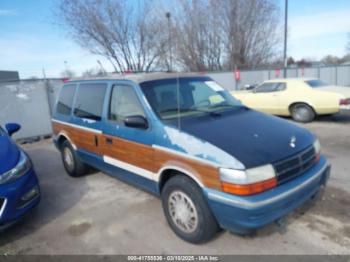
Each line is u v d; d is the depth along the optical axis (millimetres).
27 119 9156
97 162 4289
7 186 3164
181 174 2914
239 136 2750
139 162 3352
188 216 2855
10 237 3361
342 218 3197
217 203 2494
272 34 21891
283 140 2775
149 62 17250
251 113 3580
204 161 2559
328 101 8125
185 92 3621
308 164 2842
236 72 15773
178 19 19875
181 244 2957
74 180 5070
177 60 20406
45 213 3906
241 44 21219
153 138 3084
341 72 22297
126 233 3246
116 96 3758
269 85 9508
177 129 2891
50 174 5543
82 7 14516
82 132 4445
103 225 3465
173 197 3008
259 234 3012
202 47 21141
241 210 2352
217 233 3059
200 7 20438
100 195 4352
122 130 3537
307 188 2703
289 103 8852
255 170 2381
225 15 20812
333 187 3963
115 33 15422
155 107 3213
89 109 4301
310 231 3004
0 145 3721
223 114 3414
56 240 3232
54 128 5383
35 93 9227
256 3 20750
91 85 4328
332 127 7844
